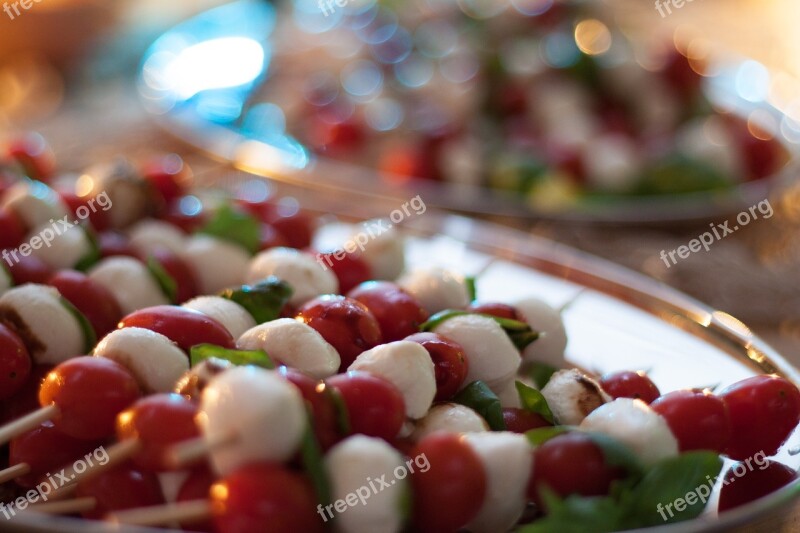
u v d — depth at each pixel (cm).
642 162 89
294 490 40
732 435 47
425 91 98
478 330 48
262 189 70
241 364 43
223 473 41
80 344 48
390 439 44
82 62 115
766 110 103
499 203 78
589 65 98
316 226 63
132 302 52
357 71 103
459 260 63
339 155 92
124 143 91
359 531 41
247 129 97
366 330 47
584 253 75
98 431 44
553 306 55
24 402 48
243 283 56
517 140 92
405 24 107
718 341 54
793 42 146
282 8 121
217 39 110
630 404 45
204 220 61
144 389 45
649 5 138
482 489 43
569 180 87
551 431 44
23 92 106
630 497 42
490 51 99
